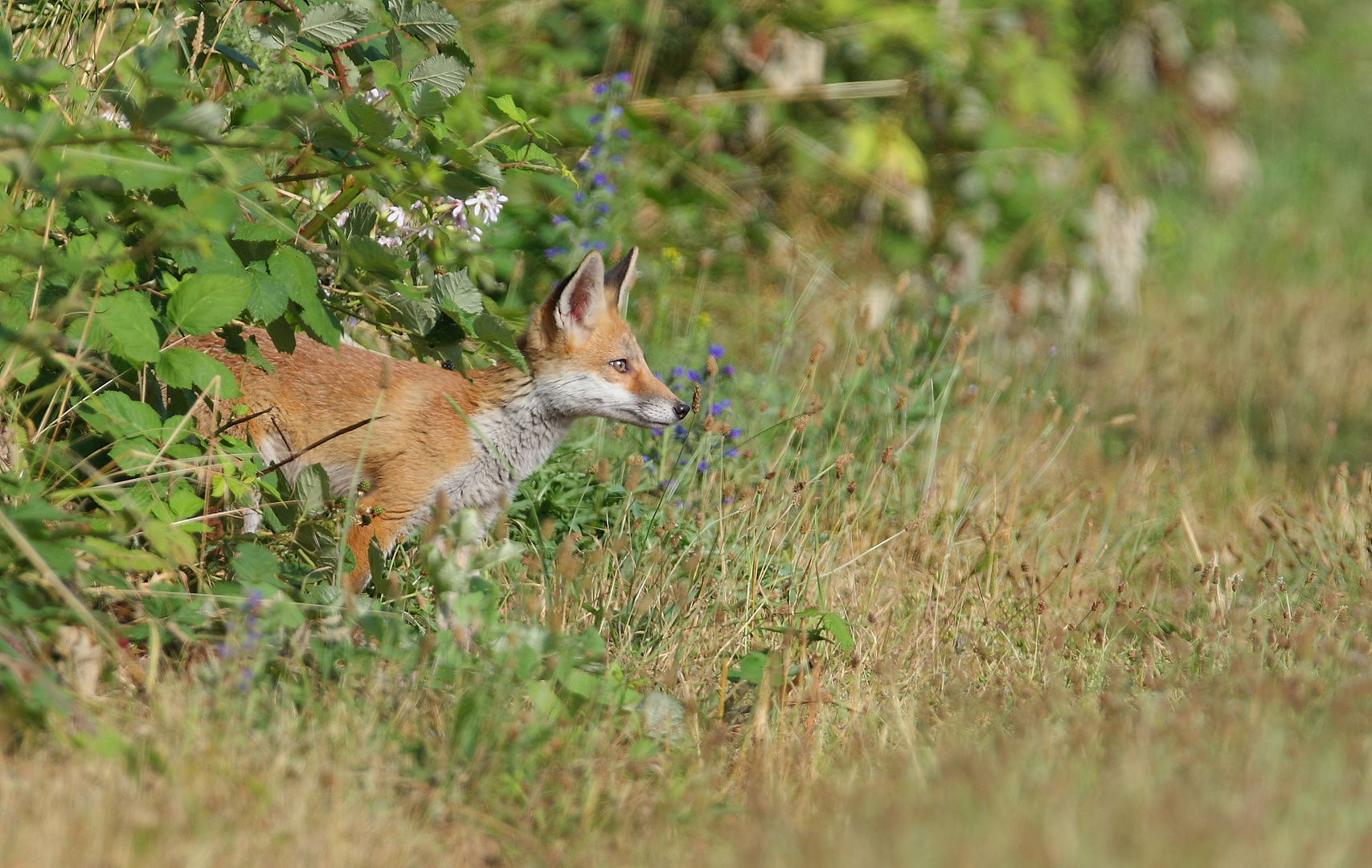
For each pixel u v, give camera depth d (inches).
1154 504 526.6
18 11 350.0
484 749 270.4
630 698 303.1
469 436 413.4
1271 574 431.2
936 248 768.9
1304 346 779.4
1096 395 687.7
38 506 265.1
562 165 392.5
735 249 693.9
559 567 333.1
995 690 331.3
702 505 406.0
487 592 311.7
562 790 267.4
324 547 333.1
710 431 434.3
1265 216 1052.5
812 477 457.4
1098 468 575.2
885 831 223.0
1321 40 1259.2
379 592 341.7
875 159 724.7
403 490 406.3
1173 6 965.8
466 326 344.8
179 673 285.0
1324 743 262.4
